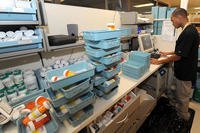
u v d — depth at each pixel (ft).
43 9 3.33
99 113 3.27
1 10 2.61
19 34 3.00
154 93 6.98
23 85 3.64
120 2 8.38
